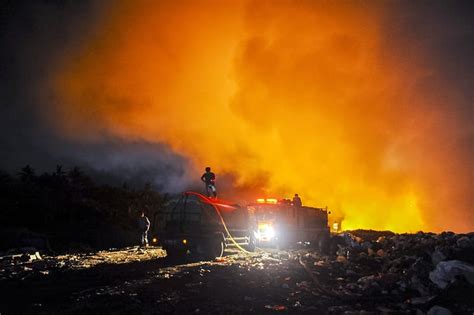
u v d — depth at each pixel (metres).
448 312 6.41
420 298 7.39
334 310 7.02
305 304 7.51
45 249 20.59
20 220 30.55
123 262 14.34
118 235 27.28
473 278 7.46
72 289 9.26
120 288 9.09
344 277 10.14
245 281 9.70
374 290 8.20
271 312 7.01
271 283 9.38
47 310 7.36
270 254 15.98
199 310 7.16
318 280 9.72
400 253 11.41
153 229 15.27
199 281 9.83
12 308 7.55
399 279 8.66
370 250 12.73
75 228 29.92
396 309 7.04
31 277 10.93
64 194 39.19
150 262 14.28
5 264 13.79
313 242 20.23
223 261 14.05
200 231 14.70
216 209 15.59
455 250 9.03
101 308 7.35
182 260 14.82
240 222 17.02
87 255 17.31
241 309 7.20
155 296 8.27
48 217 32.22
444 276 7.83
